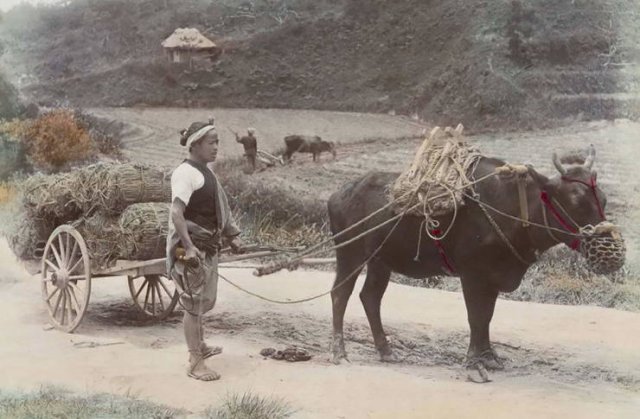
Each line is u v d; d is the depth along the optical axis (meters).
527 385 7.48
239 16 21.22
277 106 20.36
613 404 6.98
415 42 19.81
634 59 18.17
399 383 7.42
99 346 8.63
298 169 18.77
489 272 7.59
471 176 7.66
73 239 9.29
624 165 16.77
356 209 8.29
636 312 11.09
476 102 18.77
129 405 6.77
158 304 10.49
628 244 14.29
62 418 6.56
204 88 20.92
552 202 7.22
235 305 10.88
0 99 21.84
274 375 7.62
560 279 13.26
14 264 13.01
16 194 16.73
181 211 7.27
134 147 20.14
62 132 20.30
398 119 19.47
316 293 11.84
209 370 7.57
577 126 17.86
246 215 16.95
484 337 7.78
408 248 7.96
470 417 6.52
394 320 10.06
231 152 19.34
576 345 9.05
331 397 6.99
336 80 20.20
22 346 8.59
